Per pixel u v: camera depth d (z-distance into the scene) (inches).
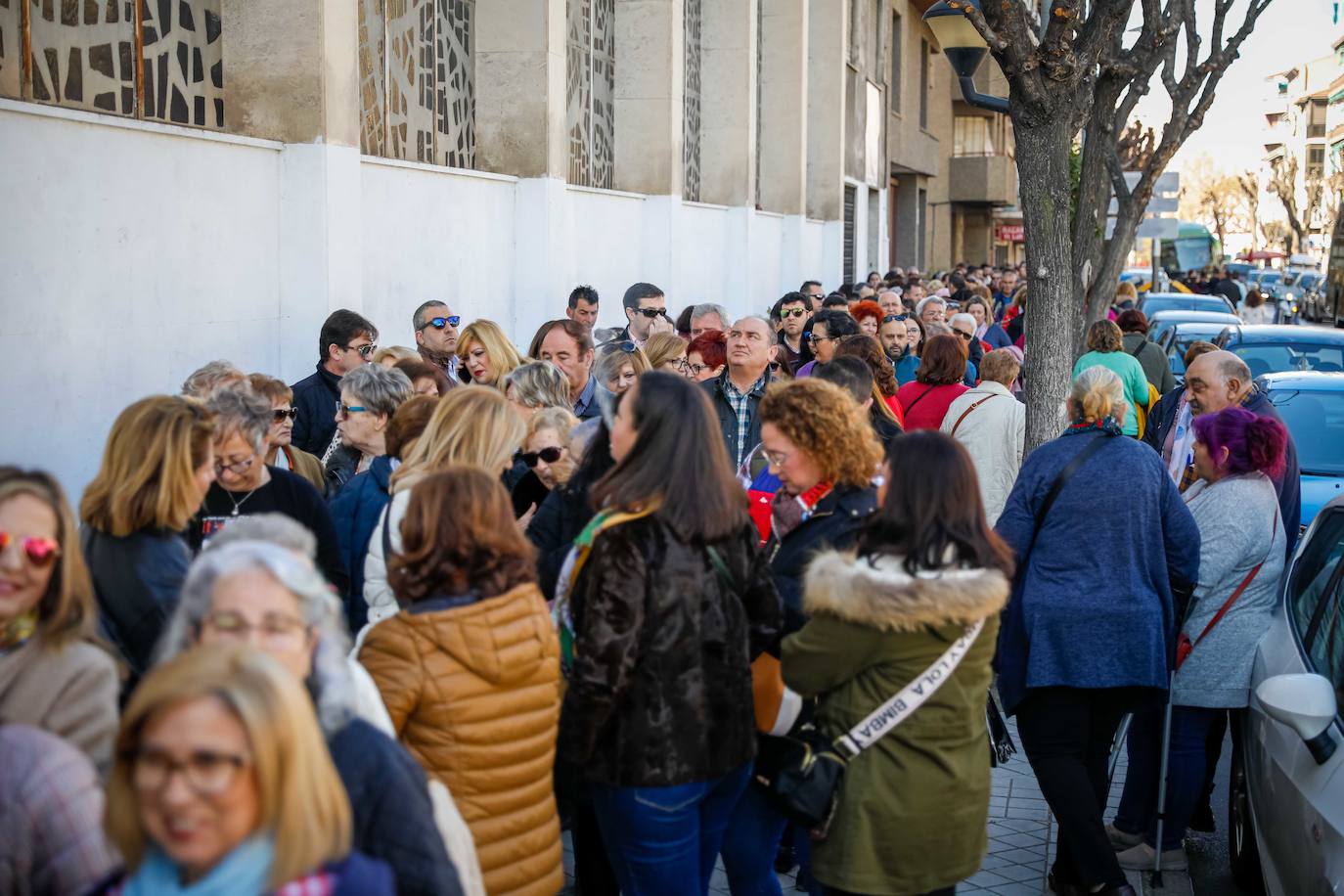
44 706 105.6
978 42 346.9
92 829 94.7
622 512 136.3
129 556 135.9
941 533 133.7
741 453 270.1
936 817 138.9
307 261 326.6
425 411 191.2
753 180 753.0
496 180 455.8
